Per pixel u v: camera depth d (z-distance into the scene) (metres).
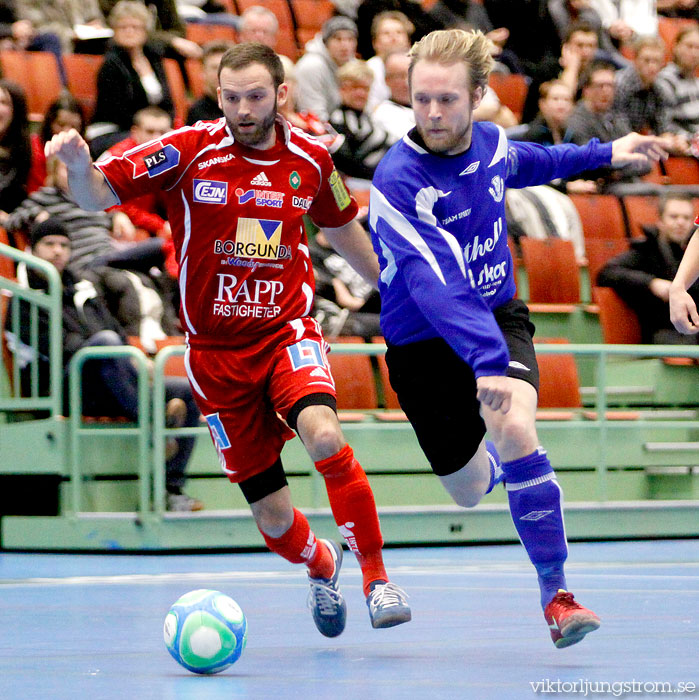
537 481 8.90
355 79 24.69
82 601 13.57
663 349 21.50
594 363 24.11
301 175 10.34
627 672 8.17
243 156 10.12
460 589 14.54
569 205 25.44
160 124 22.25
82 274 20.39
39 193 21.47
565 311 24.05
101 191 9.84
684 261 10.80
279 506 10.30
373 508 9.72
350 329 21.94
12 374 20.61
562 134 27.44
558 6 32.56
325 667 8.66
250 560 18.89
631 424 21.88
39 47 26.67
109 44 24.67
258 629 11.09
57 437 19.75
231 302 10.18
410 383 10.22
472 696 7.24
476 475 10.54
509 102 30.98
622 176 27.86
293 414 9.88
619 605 12.55
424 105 8.96
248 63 9.80
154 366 19.38
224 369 10.20
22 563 18.47
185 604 8.50
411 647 9.71
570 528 21.53
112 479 20.62
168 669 8.64
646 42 29.25
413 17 30.80
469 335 8.42
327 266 22.38
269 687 7.74
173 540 19.58
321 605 10.20
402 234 9.06
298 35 31.62
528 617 11.77
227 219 10.09
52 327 19.64
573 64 31.02
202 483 20.72
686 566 17.36
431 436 10.33
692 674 8.06
